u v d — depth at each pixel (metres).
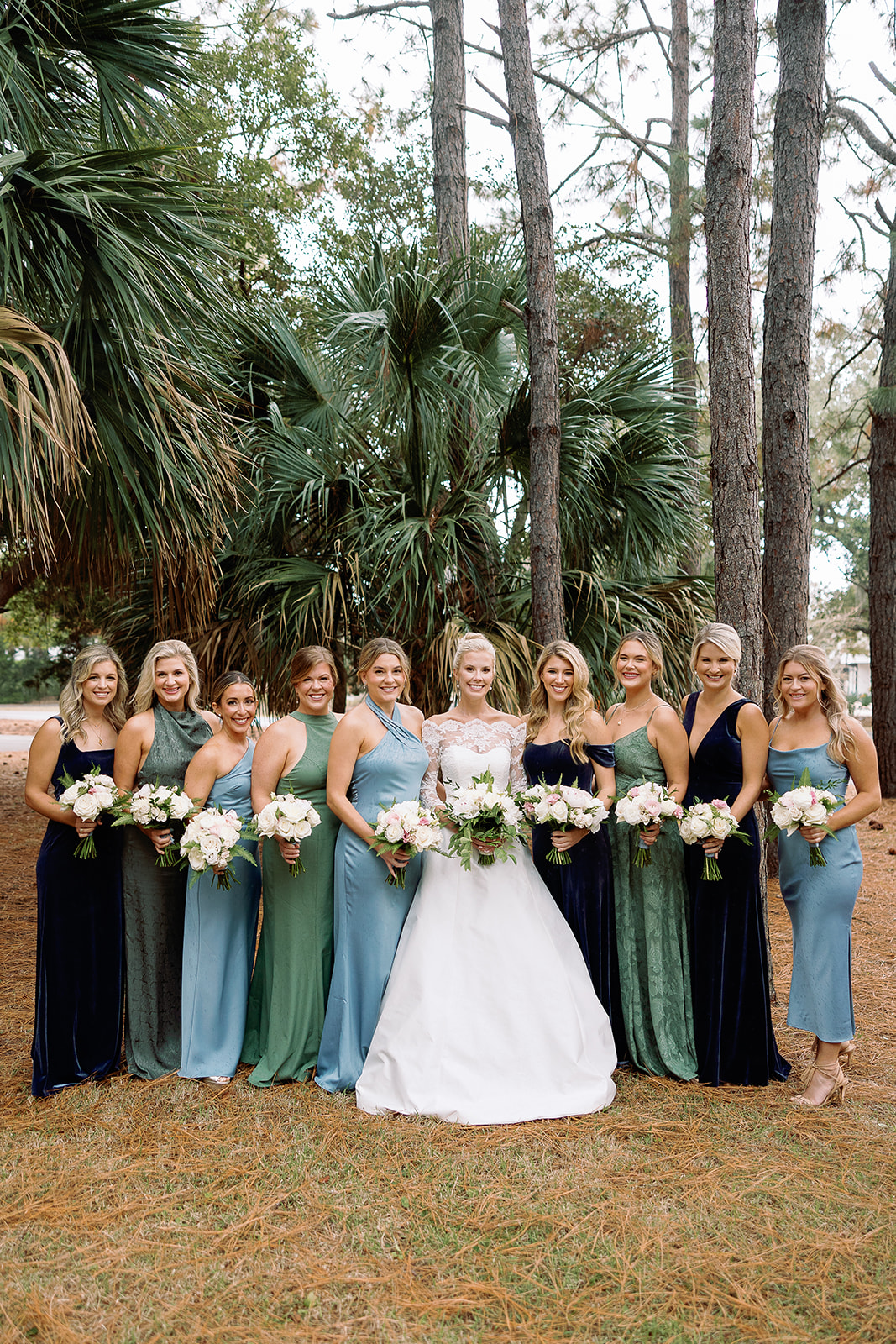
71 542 4.95
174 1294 2.14
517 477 6.58
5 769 13.05
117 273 3.99
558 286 11.46
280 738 3.38
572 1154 2.77
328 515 6.34
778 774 3.34
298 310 11.30
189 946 3.33
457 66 8.16
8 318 3.62
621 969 3.47
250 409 6.57
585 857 3.45
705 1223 2.42
